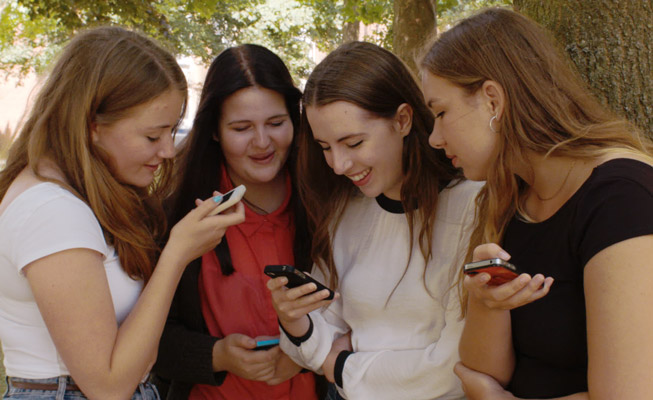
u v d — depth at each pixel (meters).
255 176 2.09
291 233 2.21
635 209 1.20
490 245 1.32
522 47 1.44
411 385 1.77
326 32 16.58
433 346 1.79
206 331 2.09
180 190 2.16
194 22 14.93
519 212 1.48
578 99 1.43
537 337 1.41
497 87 1.43
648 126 2.12
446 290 1.82
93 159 1.62
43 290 1.46
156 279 1.64
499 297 1.32
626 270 1.17
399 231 1.93
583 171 1.33
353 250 2.02
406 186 1.89
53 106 1.62
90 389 1.49
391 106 1.82
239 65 2.02
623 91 2.13
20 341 1.59
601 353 1.19
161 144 1.71
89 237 1.52
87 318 1.48
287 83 2.08
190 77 14.98
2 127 13.99
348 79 1.77
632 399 1.13
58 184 1.57
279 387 2.11
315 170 2.06
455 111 1.49
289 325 1.88
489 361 1.53
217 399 2.09
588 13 2.16
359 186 1.90
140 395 1.74
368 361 1.84
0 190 1.67
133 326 1.57
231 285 2.07
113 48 1.64
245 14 15.30
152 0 7.97
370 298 1.91
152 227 1.99
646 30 2.11
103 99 1.60
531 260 1.42
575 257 1.32
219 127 2.08
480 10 1.58
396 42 7.29
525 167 1.43
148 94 1.62
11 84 14.01
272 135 2.05
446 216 1.87
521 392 1.48
